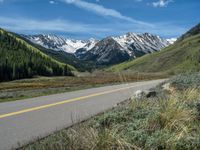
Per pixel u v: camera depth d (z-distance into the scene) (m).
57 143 6.37
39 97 20.81
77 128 7.76
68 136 6.42
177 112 7.88
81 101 18.19
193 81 17.88
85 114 12.79
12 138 8.51
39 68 166.75
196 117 8.56
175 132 6.98
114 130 6.90
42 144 7.00
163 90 18.48
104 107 15.16
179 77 21.36
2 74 144.25
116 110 9.68
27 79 143.88
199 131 7.22
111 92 25.47
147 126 7.40
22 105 15.94
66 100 18.69
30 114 12.79
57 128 9.84
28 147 7.27
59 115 12.58
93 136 6.21
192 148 6.31
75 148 5.98
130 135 6.63
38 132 9.27
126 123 7.78
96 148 5.95
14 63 151.38
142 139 6.42
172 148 6.23
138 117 8.50
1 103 16.91
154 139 6.36
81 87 38.06
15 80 140.50
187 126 7.50
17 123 10.70
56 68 176.88
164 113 7.78
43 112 13.41
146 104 9.65
